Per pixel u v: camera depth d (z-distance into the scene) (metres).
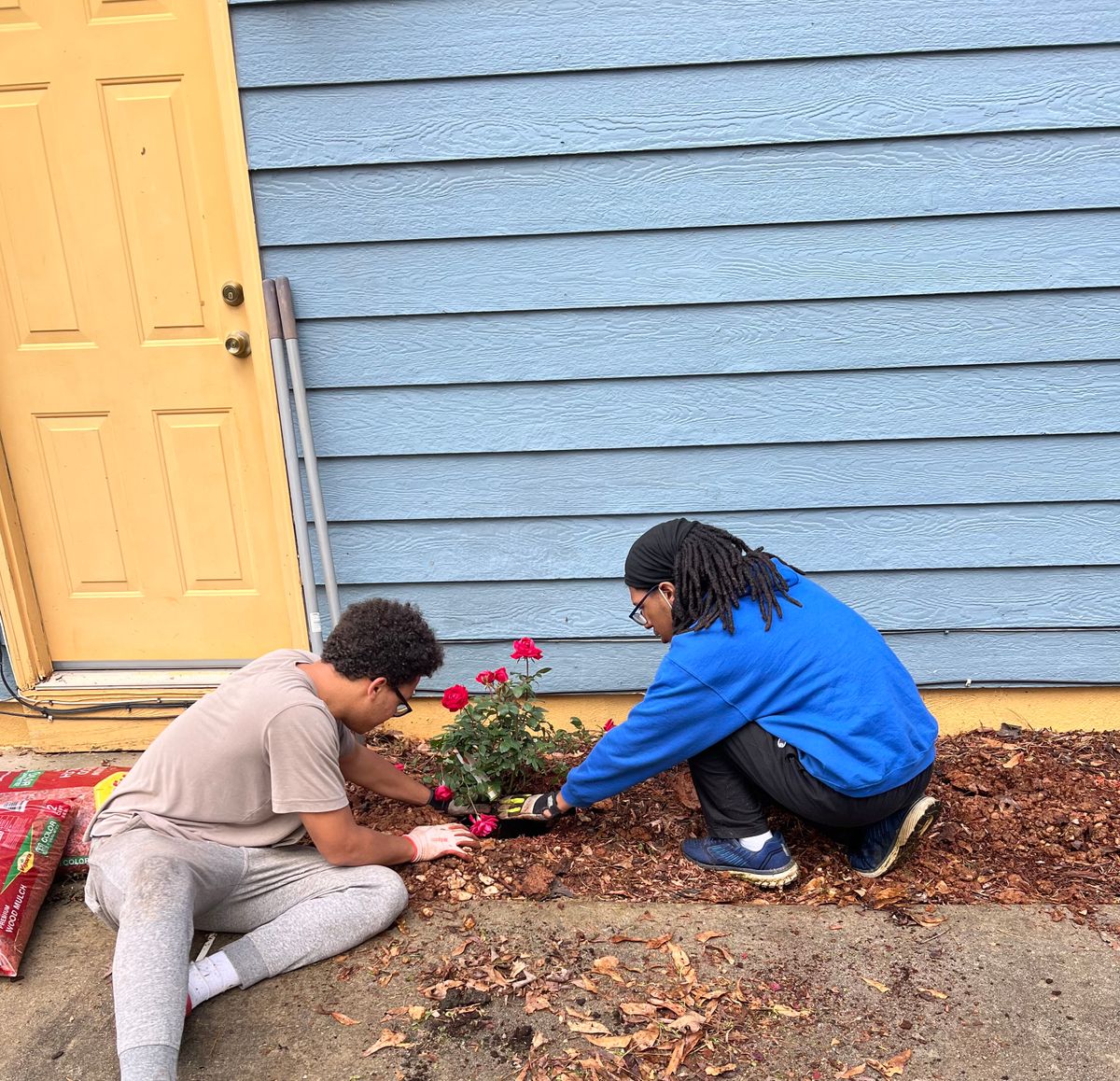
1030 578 2.88
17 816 2.25
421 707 3.07
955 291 2.66
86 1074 1.79
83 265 2.82
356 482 2.88
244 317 2.84
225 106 2.58
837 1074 1.71
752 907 2.20
